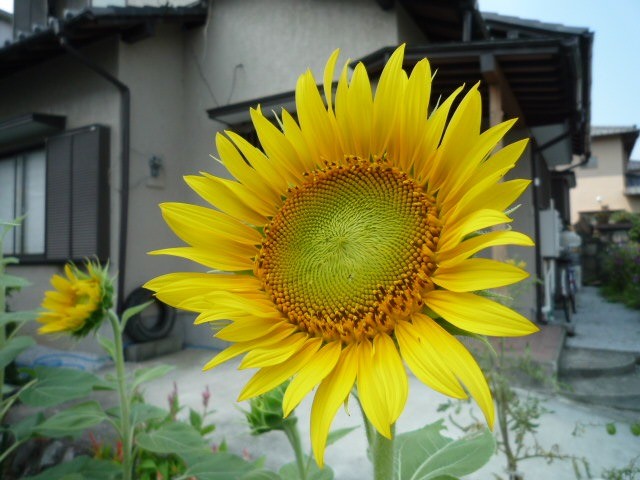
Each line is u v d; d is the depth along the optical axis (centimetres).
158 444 222
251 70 818
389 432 91
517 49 551
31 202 895
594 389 539
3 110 955
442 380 92
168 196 849
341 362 108
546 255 878
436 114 114
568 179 1597
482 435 152
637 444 405
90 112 816
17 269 884
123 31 777
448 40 770
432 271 109
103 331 757
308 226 127
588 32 712
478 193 98
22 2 1066
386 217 119
